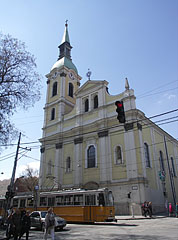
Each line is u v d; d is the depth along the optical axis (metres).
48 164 38.19
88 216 19.19
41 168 38.81
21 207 24.58
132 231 13.37
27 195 25.05
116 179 28.25
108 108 33.16
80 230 15.03
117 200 27.11
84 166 32.59
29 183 60.75
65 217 20.50
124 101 31.06
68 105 42.28
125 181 27.22
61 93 41.84
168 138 40.69
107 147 30.75
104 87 35.06
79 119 36.03
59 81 43.78
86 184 30.95
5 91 17.61
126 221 20.27
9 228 11.96
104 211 18.58
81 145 34.22
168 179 34.88
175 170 39.53
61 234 13.53
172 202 33.28
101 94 34.81
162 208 28.98
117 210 26.62
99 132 32.19
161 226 15.30
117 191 27.56
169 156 38.50
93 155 32.41
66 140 36.97
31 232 15.41
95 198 19.45
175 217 22.75
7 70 17.75
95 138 32.81
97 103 36.03
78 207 20.03
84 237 11.77
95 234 12.73
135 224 17.44
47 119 42.47
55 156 37.31
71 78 45.31
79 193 20.56
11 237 12.13
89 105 35.91
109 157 30.03
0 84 17.47
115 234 12.38
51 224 10.30
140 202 25.14
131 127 28.98
